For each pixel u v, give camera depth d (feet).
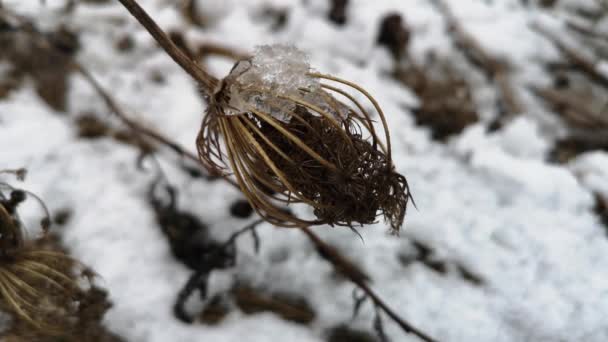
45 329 1.10
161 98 1.36
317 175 0.94
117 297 1.16
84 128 1.31
